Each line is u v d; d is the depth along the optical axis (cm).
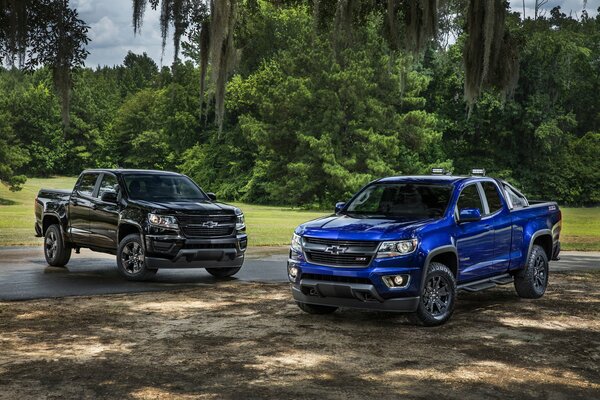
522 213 1159
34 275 1416
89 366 695
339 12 1689
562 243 2564
